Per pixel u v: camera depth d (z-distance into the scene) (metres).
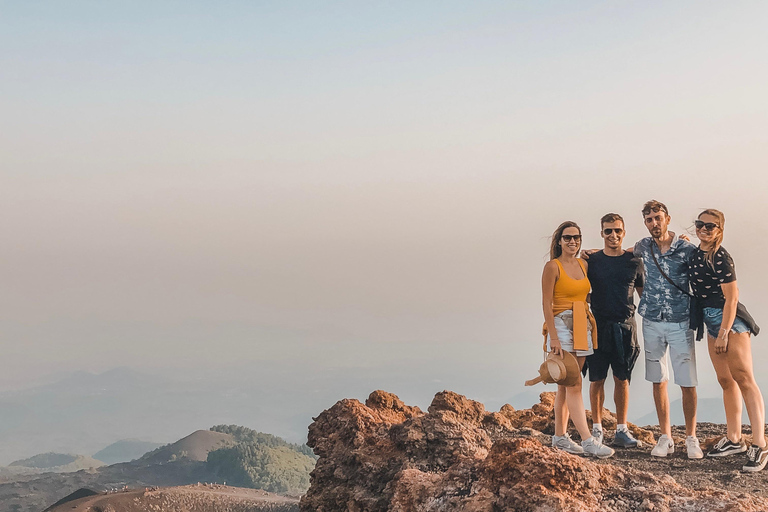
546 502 7.41
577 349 11.62
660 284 11.73
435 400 14.02
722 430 14.88
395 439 11.71
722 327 10.94
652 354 11.94
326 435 12.87
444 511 8.32
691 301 11.56
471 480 8.55
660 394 11.95
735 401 11.38
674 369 11.73
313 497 12.02
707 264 11.05
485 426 13.88
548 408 15.84
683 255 11.58
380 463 11.40
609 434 13.62
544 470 7.81
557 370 11.30
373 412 13.02
